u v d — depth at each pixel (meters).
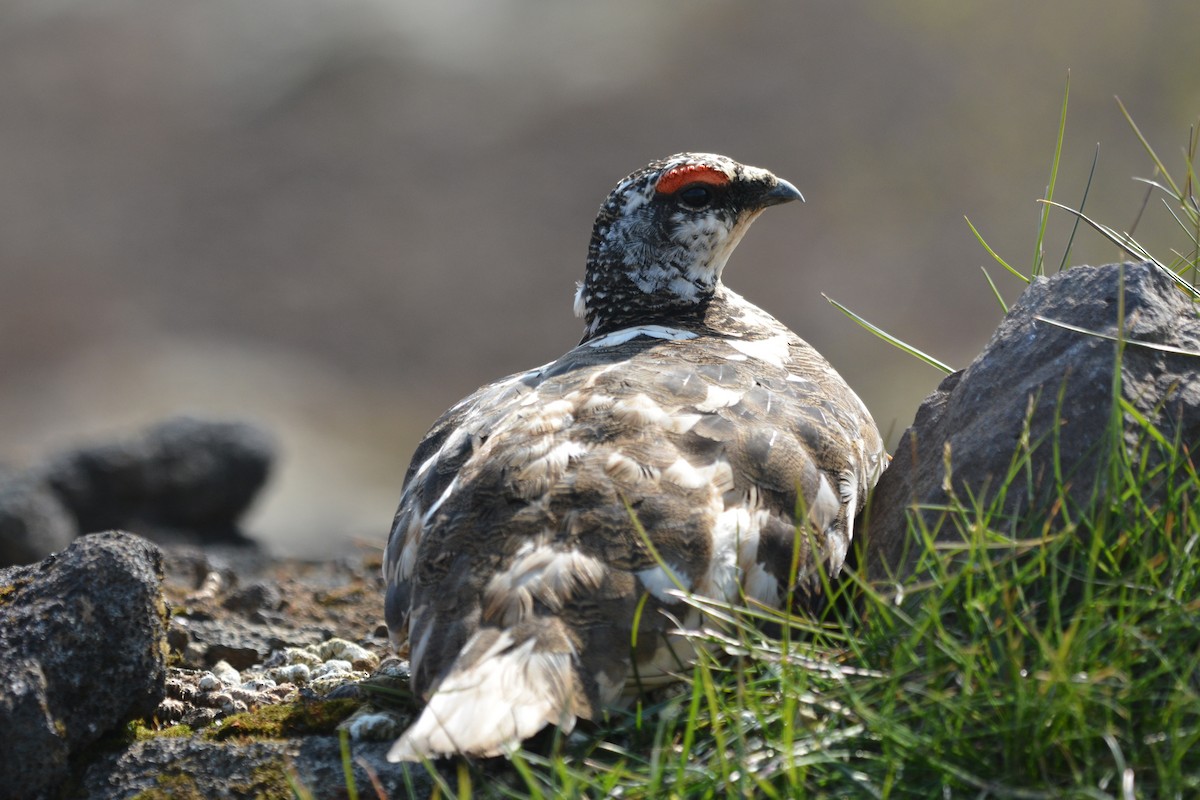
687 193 10.30
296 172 41.38
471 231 38.38
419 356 34.62
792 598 7.60
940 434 8.44
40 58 47.06
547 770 7.09
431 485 8.10
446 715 6.67
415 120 42.62
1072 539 7.17
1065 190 35.06
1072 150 36.06
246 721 8.14
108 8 48.72
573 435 7.73
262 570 13.89
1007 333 8.43
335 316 36.09
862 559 7.77
